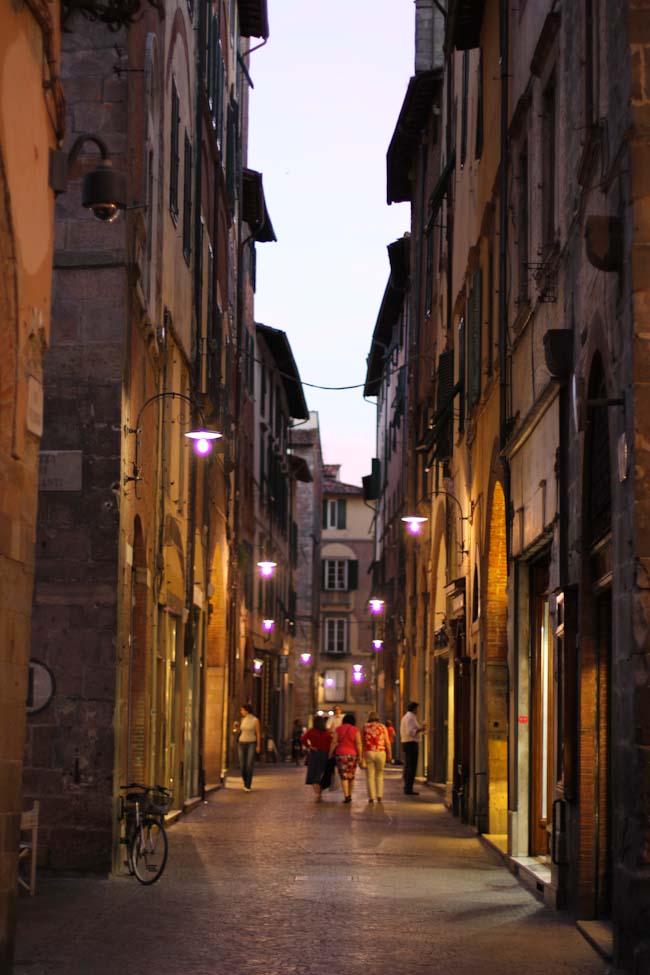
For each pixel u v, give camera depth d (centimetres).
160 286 2328
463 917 1538
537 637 2053
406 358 5175
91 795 1839
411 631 4675
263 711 5962
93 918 1483
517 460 2100
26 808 1842
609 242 1295
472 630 2736
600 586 1460
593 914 1480
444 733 3862
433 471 3903
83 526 1881
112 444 1892
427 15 4325
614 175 1334
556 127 1834
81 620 1867
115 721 1856
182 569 2762
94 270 1914
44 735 1852
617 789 1291
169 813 2555
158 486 2356
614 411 1326
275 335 5716
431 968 1242
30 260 1207
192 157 2838
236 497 4341
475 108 2816
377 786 3259
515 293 2173
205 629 3281
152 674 2275
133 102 1986
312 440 9088
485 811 2467
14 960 1232
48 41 1239
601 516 1453
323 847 2242
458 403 3167
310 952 1310
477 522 2680
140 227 2027
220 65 3466
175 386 2638
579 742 1507
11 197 1136
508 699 2100
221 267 3628
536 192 1945
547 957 1302
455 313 3222
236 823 2664
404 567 5156
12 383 1165
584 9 1529
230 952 1302
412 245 4675
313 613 8862
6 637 1165
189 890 1714
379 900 1661
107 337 1906
